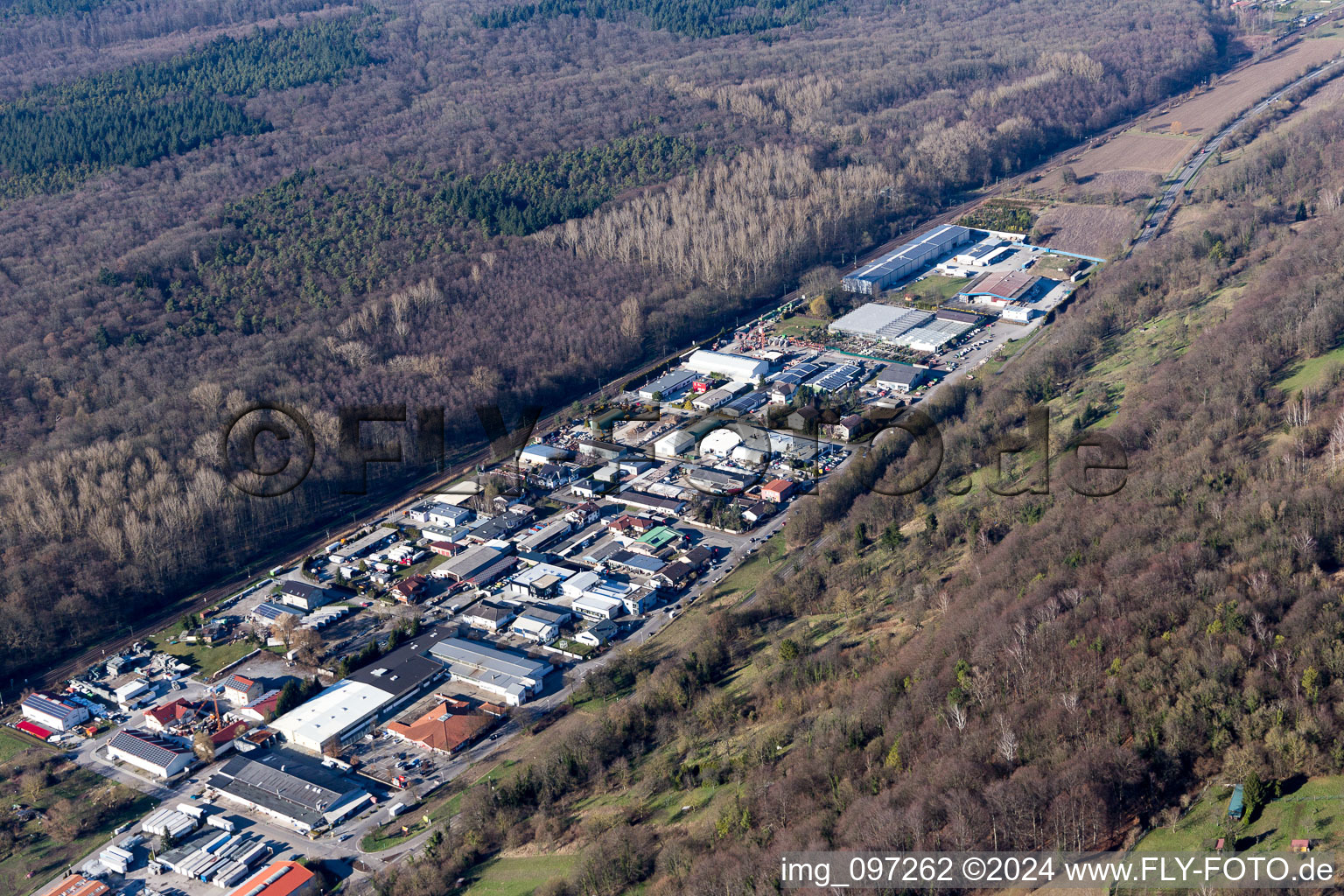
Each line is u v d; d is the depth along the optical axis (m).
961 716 191.38
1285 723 174.25
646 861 189.88
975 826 168.25
